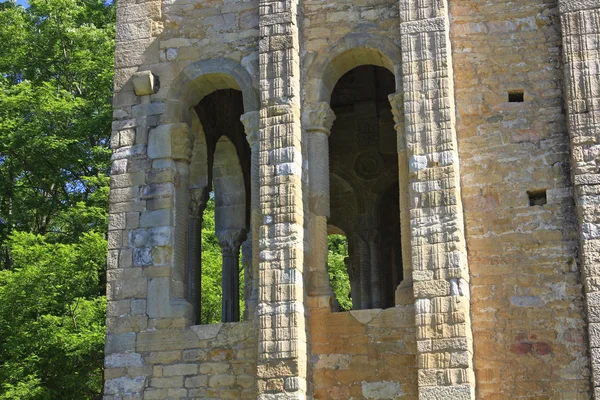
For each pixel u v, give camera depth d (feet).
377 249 108.68
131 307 79.10
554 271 72.18
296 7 80.79
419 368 69.15
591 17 74.33
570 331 70.69
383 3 80.64
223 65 82.64
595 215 70.54
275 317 73.41
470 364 69.21
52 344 116.37
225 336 76.84
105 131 136.36
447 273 70.54
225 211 100.73
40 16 147.64
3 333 118.21
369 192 109.70
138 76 83.25
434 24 75.97
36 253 120.57
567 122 73.67
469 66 77.92
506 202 74.49
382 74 108.88
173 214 81.00
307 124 79.56
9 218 136.05
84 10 151.02
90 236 120.78
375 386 73.15
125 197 81.71
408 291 73.97
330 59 80.53
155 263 79.56
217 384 75.97
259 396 72.08
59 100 134.51
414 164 73.36
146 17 85.46
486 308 72.59
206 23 84.12
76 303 121.60
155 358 77.56
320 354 74.84
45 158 135.33
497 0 78.84
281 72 78.89
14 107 132.67
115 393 77.51
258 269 77.30
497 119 76.38
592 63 73.41
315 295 76.02
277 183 76.54
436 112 74.18
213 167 101.60
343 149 110.83
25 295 117.91
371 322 74.38
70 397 120.57
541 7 77.97
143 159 82.28
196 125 92.84
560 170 74.18
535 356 70.85
